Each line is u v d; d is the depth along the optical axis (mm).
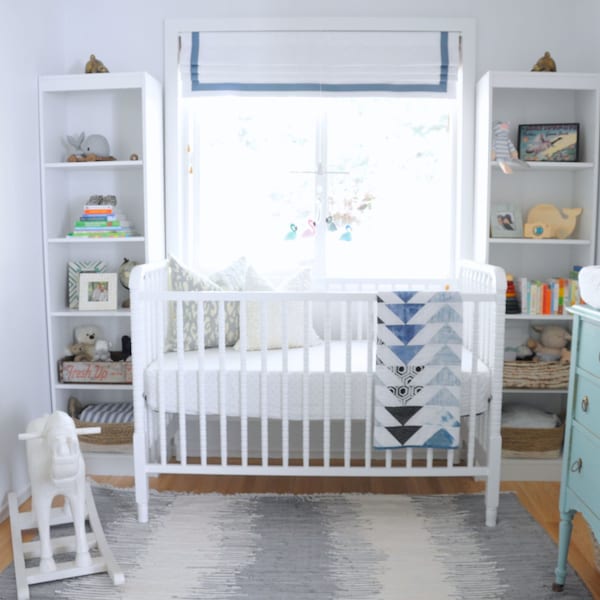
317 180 3166
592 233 2914
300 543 2311
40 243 2904
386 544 2305
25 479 2752
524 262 3160
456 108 3109
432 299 2359
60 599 1963
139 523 2467
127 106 3125
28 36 2762
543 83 2832
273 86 3037
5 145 2584
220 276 2967
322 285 3178
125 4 3066
